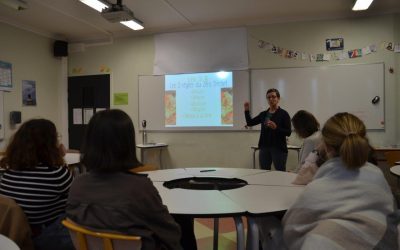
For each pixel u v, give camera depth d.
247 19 4.80
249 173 2.52
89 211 1.10
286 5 4.24
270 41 4.82
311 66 4.68
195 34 5.12
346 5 4.26
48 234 1.52
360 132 1.25
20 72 4.91
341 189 1.16
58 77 5.67
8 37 4.71
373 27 4.47
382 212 1.11
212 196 1.75
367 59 4.50
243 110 4.93
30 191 1.59
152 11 4.42
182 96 5.21
